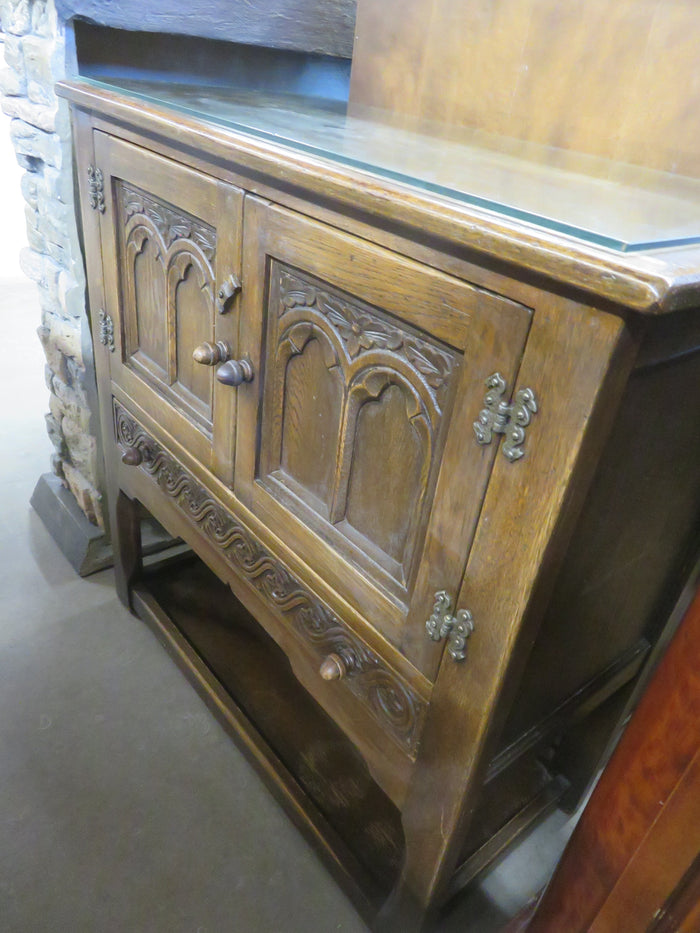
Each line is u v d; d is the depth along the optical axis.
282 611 0.90
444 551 0.63
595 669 0.86
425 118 1.10
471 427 0.56
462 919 1.01
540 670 0.72
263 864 1.07
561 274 0.44
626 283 0.41
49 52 1.12
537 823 1.10
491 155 0.81
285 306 0.74
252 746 1.18
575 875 0.75
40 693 1.31
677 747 0.59
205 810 1.14
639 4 0.81
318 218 0.65
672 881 0.62
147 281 1.00
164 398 1.05
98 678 1.36
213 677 1.31
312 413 0.76
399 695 0.74
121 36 1.18
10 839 1.06
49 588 1.56
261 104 1.02
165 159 0.84
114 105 0.88
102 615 1.51
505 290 0.50
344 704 0.83
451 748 0.69
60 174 1.22
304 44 1.29
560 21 0.89
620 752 0.68
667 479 0.68
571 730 1.10
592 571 0.67
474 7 0.97
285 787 1.12
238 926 0.99
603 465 0.56
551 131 0.95
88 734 1.24
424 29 1.05
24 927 0.96
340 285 0.64
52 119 1.17
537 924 0.85
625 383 0.48
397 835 1.08
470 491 0.58
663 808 0.61
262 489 0.87
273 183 0.68
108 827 1.10
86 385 1.42
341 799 1.13
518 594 0.57
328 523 0.78
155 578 1.55
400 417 0.65
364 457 0.71
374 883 1.00
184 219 0.86
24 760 1.18
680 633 0.59
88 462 1.53
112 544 1.47
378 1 1.11
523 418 0.52
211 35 1.19
